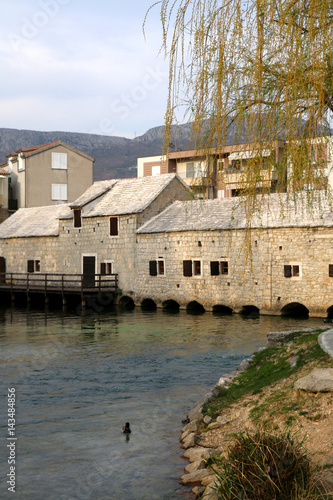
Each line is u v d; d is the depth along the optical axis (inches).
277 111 335.0
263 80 336.5
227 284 1181.7
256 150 339.9
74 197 2281.0
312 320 1005.2
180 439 366.9
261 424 328.2
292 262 1072.8
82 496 289.4
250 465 245.8
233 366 623.2
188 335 876.0
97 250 1508.4
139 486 297.4
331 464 261.0
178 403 467.2
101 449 356.8
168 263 1306.6
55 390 530.0
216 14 325.7
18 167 2239.2
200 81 334.6
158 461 331.0
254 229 1128.2
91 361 678.5
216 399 410.6
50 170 2226.9
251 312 1177.4
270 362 438.0
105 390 525.7
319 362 373.1
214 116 340.8
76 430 400.2
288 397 348.2
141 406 462.6
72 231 1592.0
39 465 332.8
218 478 257.9
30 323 1080.2
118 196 1546.5
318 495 229.6
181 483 298.2
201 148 356.2
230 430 345.4
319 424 303.0
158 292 1333.7
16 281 1792.6
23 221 1903.3
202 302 1233.4
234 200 1285.7
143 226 1387.8
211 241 1210.0
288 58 318.3
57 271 1651.1
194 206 1330.0
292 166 336.8
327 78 325.4
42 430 401.7
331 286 1024.9
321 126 327.3
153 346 781.3
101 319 1129.4
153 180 1514.5
